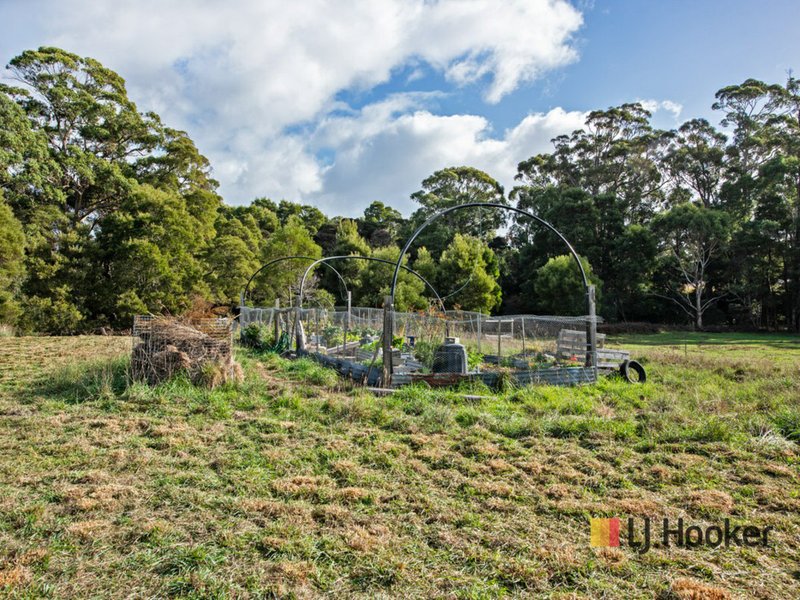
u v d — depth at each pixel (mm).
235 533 3424
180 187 41000
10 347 15469
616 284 41625
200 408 7109
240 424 6348
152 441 5594
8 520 3598
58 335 23641
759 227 37531
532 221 51406
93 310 26750
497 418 6656
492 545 3307
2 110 26031
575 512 3828
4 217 23750
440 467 4883
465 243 37906
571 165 54344
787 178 40500
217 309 29297
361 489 4203
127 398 7668
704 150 45344
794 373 10789
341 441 5598
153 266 26719
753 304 39906
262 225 54031
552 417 6625
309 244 35094
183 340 8961
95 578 2877
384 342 9062
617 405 7758
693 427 6062
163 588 2777
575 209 43562
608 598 2721
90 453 5113
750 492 4199
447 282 36781
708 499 4020
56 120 34281
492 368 10570
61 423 6297
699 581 2861
